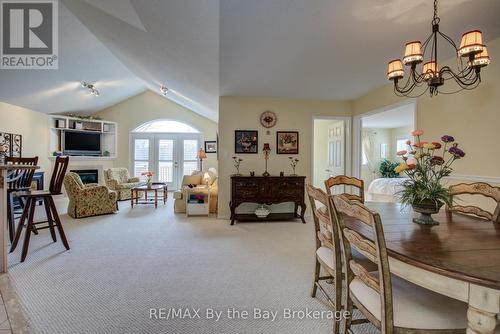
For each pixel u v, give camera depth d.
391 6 2.00
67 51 4.31
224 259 2.74
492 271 0.94
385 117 6.95
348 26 2.30
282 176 4.39
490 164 2.60
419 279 1.09
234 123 4.72
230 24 2.28
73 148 6.90
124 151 8.04
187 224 4.23
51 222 3.21
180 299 1.96
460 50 1.69
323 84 4.01
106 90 6.71
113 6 2.65
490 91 2.60
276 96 4.71
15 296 1.97
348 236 1.41
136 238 3.46
